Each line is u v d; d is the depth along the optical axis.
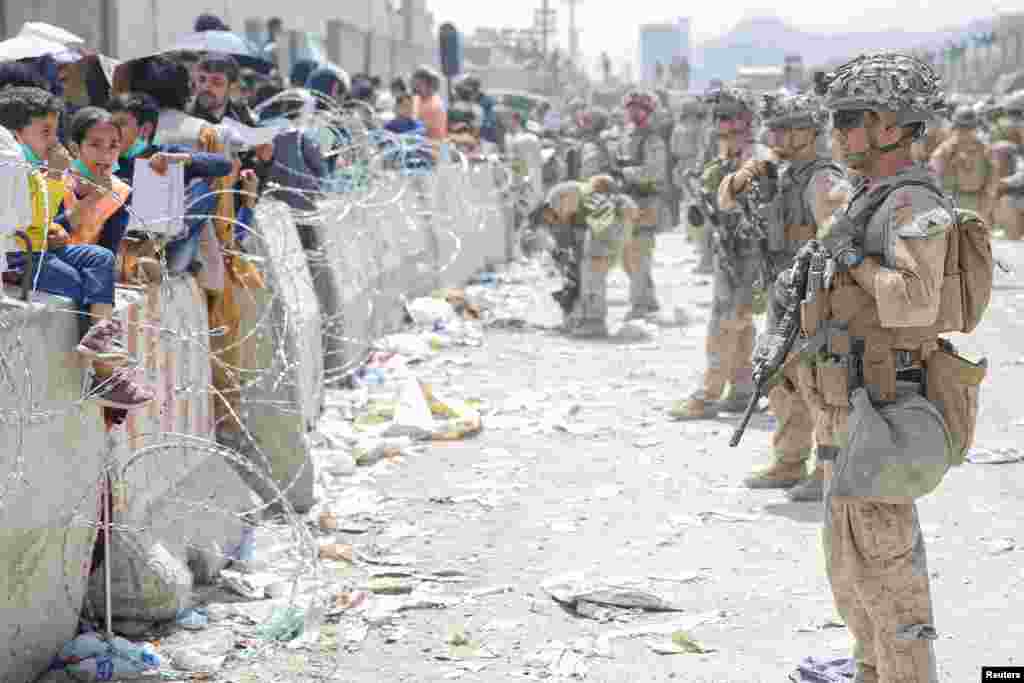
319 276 10.55
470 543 6.96
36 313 4.86
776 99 7.88
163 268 6.00
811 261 4.45
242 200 7.77
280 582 6.21
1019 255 20.17
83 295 5.23
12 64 6.88
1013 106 24.05
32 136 5.61
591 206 13.45
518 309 15.70
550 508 7.59
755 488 7.96
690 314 15.17
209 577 6.22
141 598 5.58
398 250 13.60
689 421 9.80
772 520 7.32
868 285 4.25
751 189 8.03
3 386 4.61
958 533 6.98
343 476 8.27
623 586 6.16
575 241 13.63
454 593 6.21
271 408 7.32
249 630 5.69
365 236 12.29
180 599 5.70
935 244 4.13
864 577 4.37
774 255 7.96
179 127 6.94
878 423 4.25
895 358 4.33
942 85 4.39
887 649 4.38
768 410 9.97
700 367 11.96
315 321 9.80
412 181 14.71
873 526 4.32
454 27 30.14
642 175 14.43
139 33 17.97
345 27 32.78
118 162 6.59
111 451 5.52
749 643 5.55
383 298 12.87
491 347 13.08
